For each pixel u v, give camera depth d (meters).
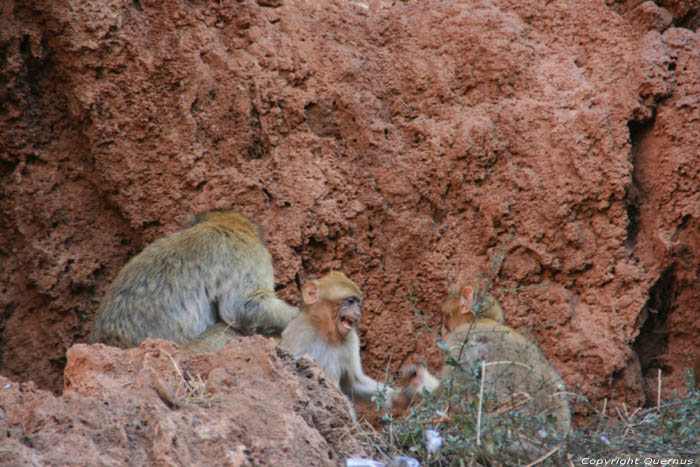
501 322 10.41
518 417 7.45
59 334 12.82
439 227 13.24
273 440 6.33
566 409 8.88
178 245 10.45
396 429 7.50
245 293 10.38
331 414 7.23
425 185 13.23
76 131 13.14
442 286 13.06
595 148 13.23
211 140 12.90
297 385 7.05
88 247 13.06
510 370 8.72
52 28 12.53
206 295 10.27
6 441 5.75
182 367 7.36
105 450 5.95
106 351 7.52
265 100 13.02
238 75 13.01
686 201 13.23
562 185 13.13
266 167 12.88
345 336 9.27
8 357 12.79
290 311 10.52
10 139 12.85
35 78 12.95
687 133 13.34
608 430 8.06
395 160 13.27
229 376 7.08
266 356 7.28
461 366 8.20
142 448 6.05
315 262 12.88
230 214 11.24
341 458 6.80
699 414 8.10
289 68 13.29
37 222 12.91
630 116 13.32
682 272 13.24
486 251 13.26
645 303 12.97
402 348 13.00
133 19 12.95
